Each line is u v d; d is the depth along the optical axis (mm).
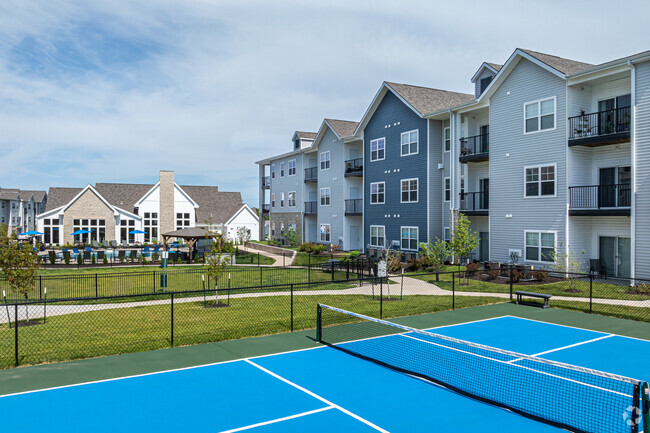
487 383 10211
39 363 11641
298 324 16031
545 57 26391
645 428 7223
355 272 30828
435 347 13320
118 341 13562
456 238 26969
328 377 10688
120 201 61188
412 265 31875
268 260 41812
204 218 65312
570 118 24406
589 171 25234
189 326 15508
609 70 22766
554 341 13898
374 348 13164
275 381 10391
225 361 11875
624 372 10961
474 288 23828
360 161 44094
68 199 60062
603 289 21750
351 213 42625
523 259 27094
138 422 8227
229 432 7848
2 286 25328
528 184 26797
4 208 75062
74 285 26688
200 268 36062
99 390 9805
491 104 29047
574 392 9633
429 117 33594
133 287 26047
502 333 14914
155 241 59438
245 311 18234
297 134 52219
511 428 8039
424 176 34531
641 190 21656
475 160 30562
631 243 22000
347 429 7988
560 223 25000
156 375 10773
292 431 7902
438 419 8414
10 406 8945
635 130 21828
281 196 57594
